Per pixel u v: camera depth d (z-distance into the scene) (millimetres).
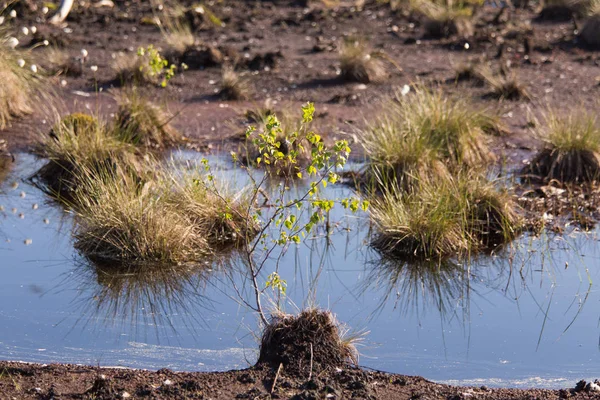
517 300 9203
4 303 8852
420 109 13891
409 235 10602
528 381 7332
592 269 10016
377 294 9344
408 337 8266
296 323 7320
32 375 6895
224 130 15492
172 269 9938
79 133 13250
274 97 17766
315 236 11078
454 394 6625
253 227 10969
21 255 10234
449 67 20328
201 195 11148
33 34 22297
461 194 11281
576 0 26406
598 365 7703
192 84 18641
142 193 10961
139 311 8789
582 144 13281
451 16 24312
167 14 26469
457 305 9070
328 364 7074
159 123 14602
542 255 10422
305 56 21766
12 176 13047
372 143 13203
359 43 20641
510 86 17484
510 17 27312
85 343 8008
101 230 10391
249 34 24703
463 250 10641
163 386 6590
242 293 9289
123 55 19188
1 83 15398
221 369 7508
